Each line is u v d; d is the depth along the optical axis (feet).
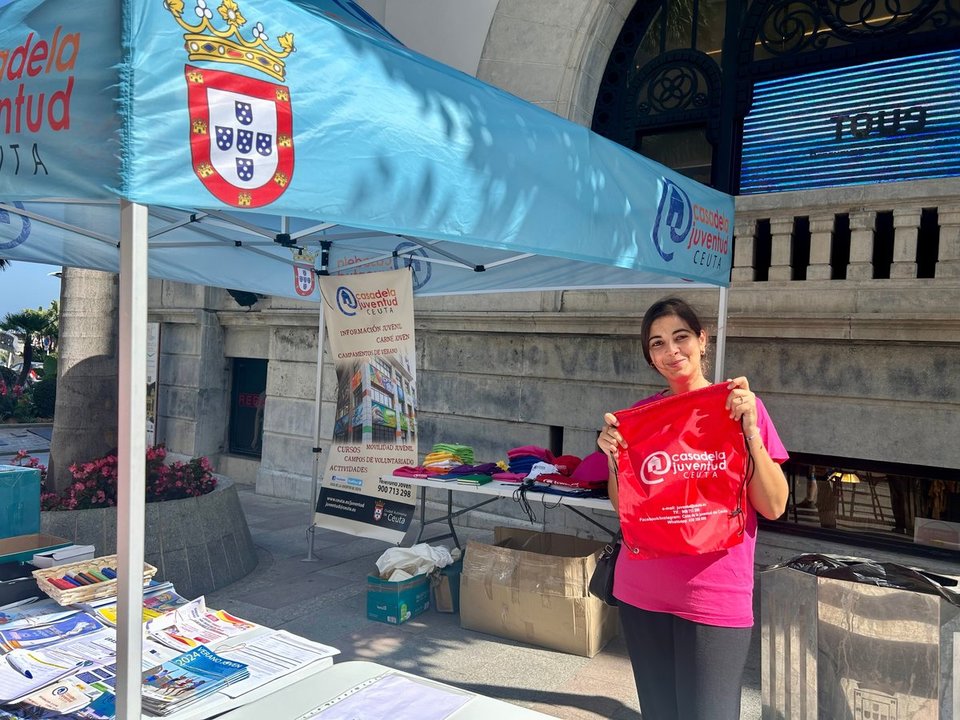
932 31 20.65
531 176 10.19
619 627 16.03
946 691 8.86
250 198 6.58
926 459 18.61
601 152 11.98
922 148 20.79
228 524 19.60
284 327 31.48
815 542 20.10
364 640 15.47
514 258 18.63
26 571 9.98
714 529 7.13
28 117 6.42
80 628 8.23
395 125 8.09
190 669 7.00
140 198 5.77
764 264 22.11
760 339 20.75
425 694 6.63
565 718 12.26
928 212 19.04
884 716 9.10
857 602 9.31
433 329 26.84
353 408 18.81
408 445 17.80
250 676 7.02
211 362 34.96
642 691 7.81
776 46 23.16
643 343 8.12
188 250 19.16
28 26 6.51
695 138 24.81
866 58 21.59
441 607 17.20
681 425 7.26
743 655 7.27
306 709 6.28
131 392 5.88
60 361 20.21
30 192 6.36
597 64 25.64
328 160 7.30
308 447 30.55
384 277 17.98
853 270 19.48
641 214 13.01
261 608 17.35
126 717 5.90
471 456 18.98
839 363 19.67
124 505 5.91
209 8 6.30
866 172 21.59
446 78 9.04
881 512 19.74
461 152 9.02
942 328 17.99
